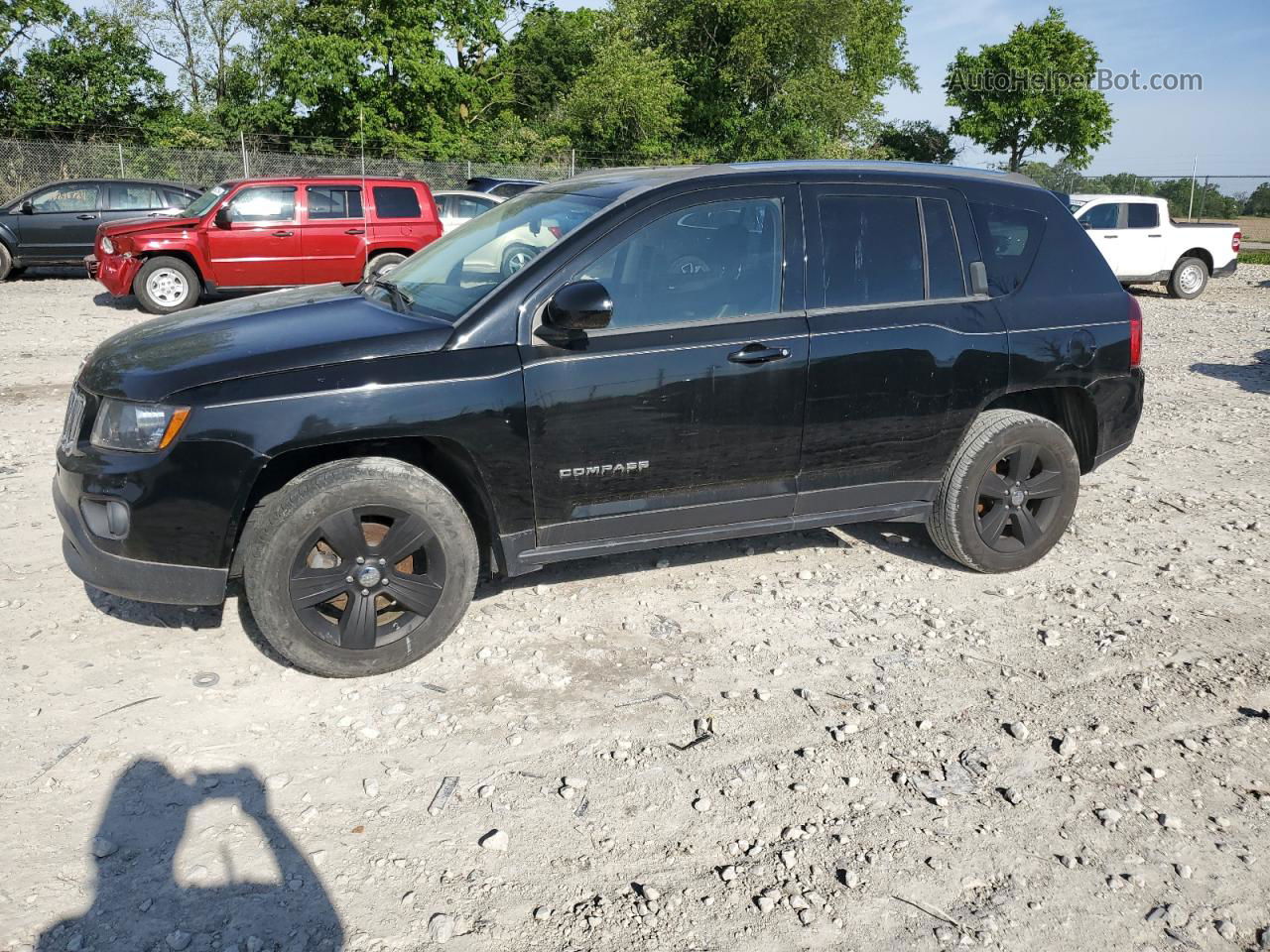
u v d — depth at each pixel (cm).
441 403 361
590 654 399
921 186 447
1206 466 686
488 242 430
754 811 306
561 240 387
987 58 4450
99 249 1342
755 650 407
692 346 394
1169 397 908
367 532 370
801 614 440
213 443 342
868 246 432
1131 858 291
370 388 354
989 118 4453
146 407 344
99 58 3434
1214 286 2052
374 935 252
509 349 373
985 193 463
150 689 361
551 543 397
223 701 355
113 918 254
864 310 427
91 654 383
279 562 352
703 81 4350
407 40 3647
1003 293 460
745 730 349
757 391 406
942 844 294
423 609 377
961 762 335
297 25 3634
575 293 357
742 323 406
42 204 1667
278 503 352
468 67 4353
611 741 340
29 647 388
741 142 4312
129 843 282
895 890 275
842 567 493
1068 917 268
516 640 408
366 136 3547
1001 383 455
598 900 267
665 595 454
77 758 319
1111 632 430
